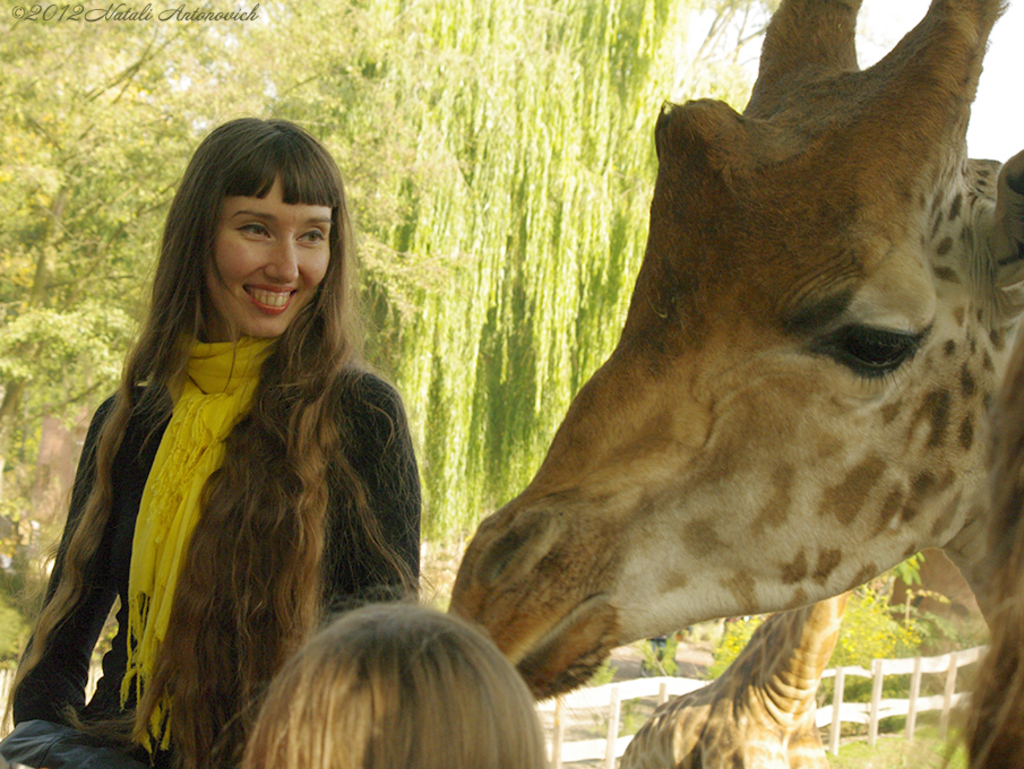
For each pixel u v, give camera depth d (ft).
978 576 5.53
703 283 4.72
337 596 6.16
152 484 6.12
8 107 38.68
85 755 5.51
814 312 4.62
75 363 39.99
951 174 4.97
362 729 3.15
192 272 6.35
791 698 10.39
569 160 39.88
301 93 39.24
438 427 39.32
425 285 37.50
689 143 4.71
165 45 40.16
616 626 4.68
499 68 40.14
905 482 5.01
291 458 5.95
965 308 5.07
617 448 4.80
